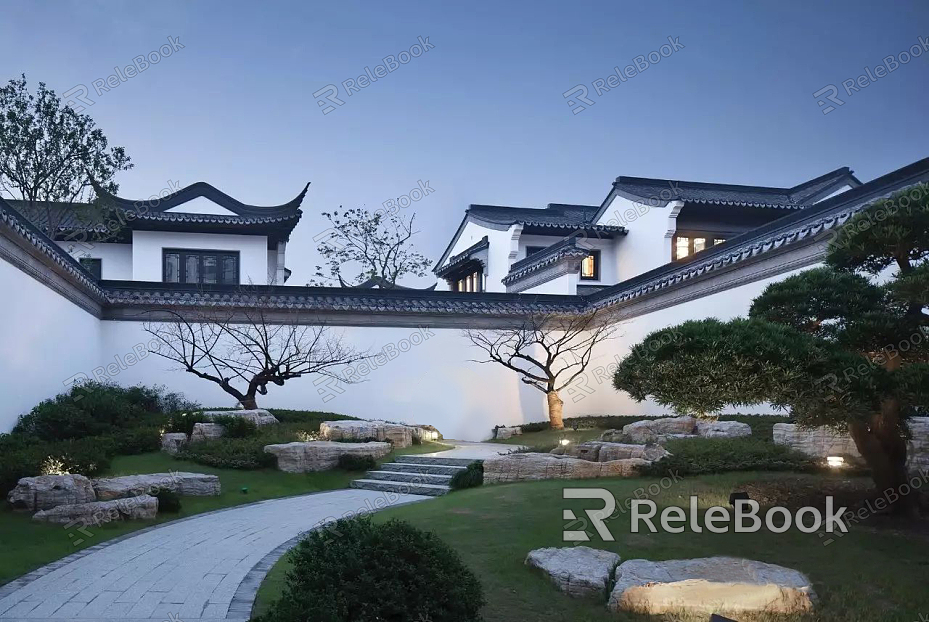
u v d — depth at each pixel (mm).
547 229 24062
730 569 5758
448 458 13492
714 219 22031
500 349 19984
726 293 14680
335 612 4062
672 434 12914
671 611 5223
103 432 13219
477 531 7453
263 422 15156
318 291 18688
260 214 22078
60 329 14422
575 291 20469
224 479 11500
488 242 25484
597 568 5883
